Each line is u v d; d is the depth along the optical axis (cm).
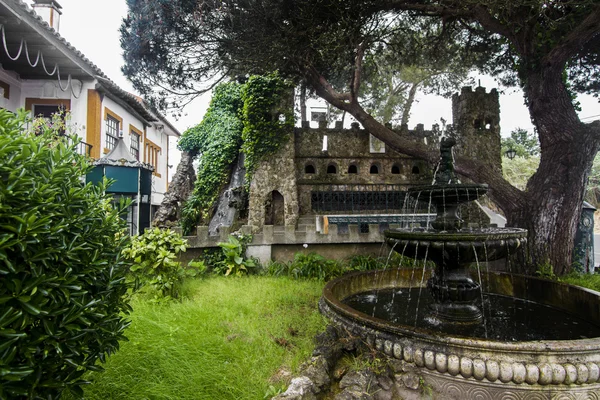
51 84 1110
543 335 385
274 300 527
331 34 738
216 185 1469
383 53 1222
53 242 190
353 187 1514
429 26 1045
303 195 1477
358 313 363
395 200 1538
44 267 183
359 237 891
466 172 833
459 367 275
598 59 916
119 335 237
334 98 942
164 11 743
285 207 1349
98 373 272
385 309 492
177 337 351
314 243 875
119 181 859
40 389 183
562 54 689
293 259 871
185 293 573
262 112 1389
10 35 827
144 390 261
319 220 1260
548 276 714
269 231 848
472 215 1479
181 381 275
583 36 652
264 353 342
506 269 793
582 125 742
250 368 311
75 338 188
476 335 386
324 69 1018
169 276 555
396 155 1559
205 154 1512
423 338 296
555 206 742
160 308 456
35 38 843
